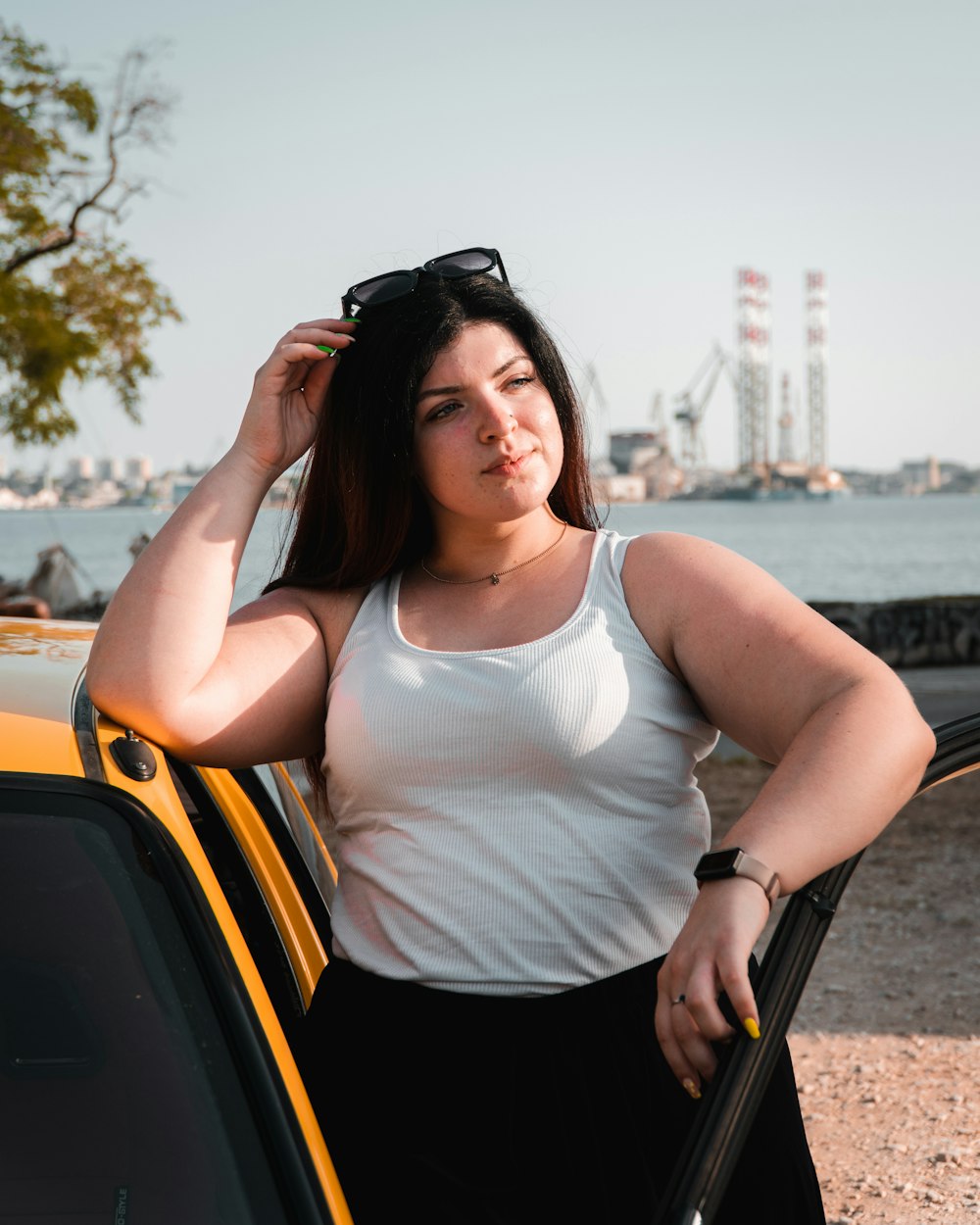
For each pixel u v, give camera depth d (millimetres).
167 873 1335
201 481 1640
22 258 17328
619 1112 1450
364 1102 1510
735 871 1249
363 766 1534
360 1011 1555
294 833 2199
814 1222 1489
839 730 1321
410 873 1520
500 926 1480
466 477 1589
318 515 1770
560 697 1476
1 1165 1194
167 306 18000
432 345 1600
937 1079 3953
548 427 1633
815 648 1426
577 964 1481
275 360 1642
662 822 1536
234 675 1602
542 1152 1438
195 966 1285
